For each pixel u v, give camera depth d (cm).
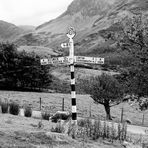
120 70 1037
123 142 977
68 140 827
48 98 4097
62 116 1469
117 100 3158
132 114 3744
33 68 5212
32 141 738
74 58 1108
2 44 5269
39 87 5384
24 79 5209
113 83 3167
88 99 4538
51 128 1023
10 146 649
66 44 1116
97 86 3212
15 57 5178
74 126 1021
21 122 1099
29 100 3716
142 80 980
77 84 5772
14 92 4481
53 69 7931
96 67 8044
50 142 764
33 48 10956
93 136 941
